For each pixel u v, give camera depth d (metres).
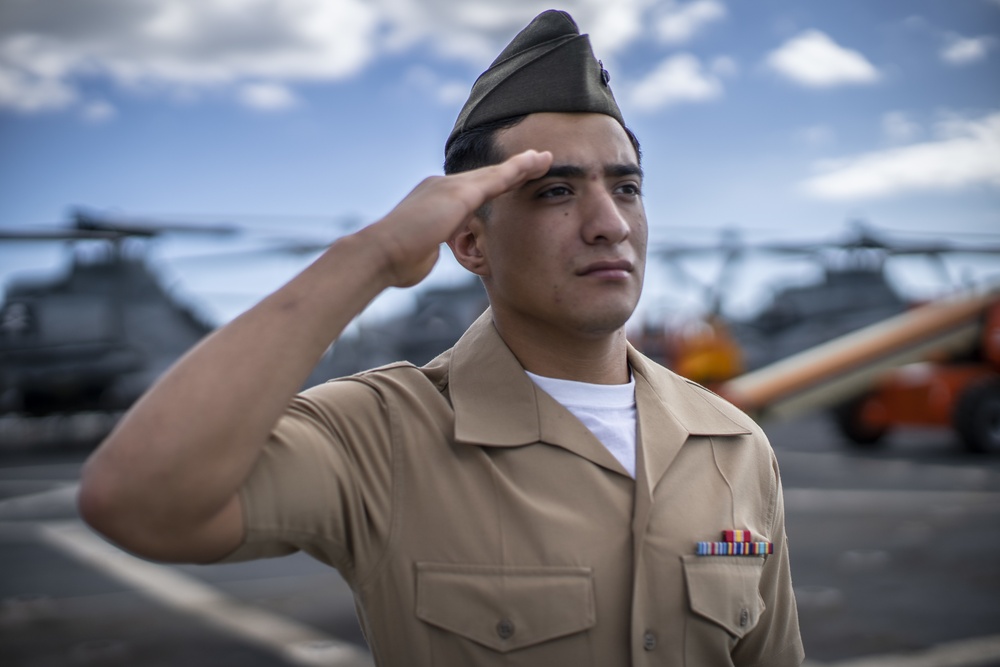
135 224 15.56
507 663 1.06
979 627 5.28
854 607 5.76
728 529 1.17
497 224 1.18
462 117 1.26
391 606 1.08
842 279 16.05
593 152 1.15
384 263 1.02
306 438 1.05
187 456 0.90
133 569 7.68
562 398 1.20
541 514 1.09
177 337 18.94
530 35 1.23
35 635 5.62
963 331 13.62
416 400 1.15
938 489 10.71
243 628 5.68
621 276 1.15
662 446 1.18
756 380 13.12
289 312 0.98
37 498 12.77
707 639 1.13
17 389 18.17
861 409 14.70
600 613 1.08
